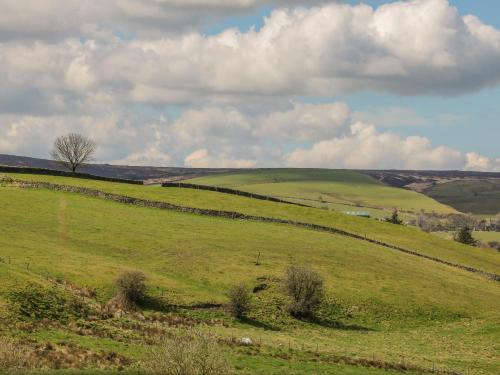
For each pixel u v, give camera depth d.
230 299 84.31
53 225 112.50
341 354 69.25
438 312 99.56
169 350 44.41
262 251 111.81
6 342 50.09
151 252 104.56
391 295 102.19
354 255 120.44
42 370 47.19
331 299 96.38
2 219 111.12
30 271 80.50
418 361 70.94
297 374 57.78
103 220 119.75
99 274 86.00
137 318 73.94
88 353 54.50
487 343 84.44
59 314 67.50
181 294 85.69
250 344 68.19
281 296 93.38
